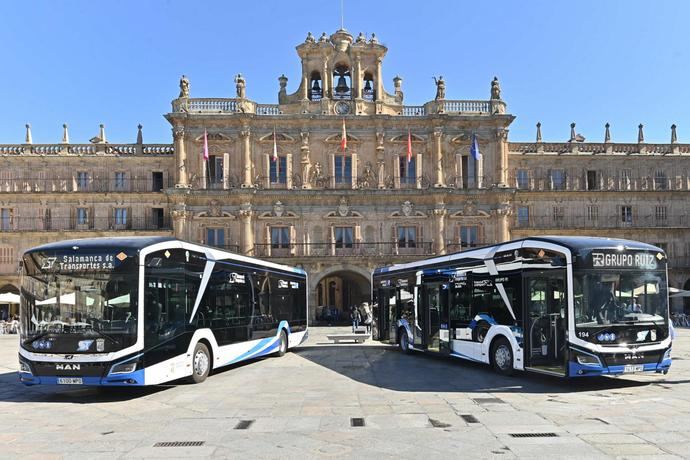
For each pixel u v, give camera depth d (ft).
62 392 64.64
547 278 65.72
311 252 193.98
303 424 46.24
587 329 61.57
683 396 58.23
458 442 40.40
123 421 48.85
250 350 87.15
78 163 206.90
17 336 164.86
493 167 199.93
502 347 73.61
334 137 196.75
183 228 190.60
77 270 59.98
